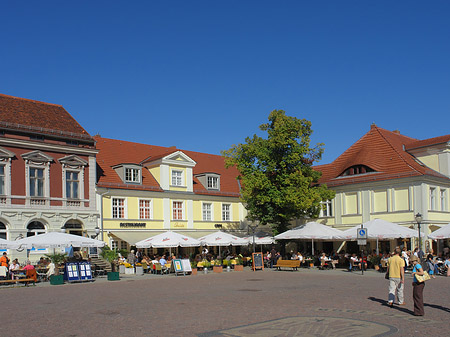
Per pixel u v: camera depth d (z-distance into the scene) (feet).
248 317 48.21
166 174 155.94
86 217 133.39
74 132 134.10
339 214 159.43
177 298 66.28
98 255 126.00
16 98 132.67
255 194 137.08
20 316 52.19
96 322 47.24
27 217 121.29
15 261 101.40
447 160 152.05
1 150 118.01
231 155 140.67
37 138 125.59
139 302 62.49
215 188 170.30
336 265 137.90
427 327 41.91
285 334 39.22
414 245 139.74
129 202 146.00
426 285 81.30
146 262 125.90
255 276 107.14
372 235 115.14
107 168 148.66
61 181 129.49
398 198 145.79
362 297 63.52
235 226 174.40
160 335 40.04
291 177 133.28
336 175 164.86
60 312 54.70
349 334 39.01
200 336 39.17
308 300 61.21
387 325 42.75
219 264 128.57
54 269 102.27
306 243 165.99
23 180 122.11
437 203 146.72
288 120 135.74
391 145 157.89
